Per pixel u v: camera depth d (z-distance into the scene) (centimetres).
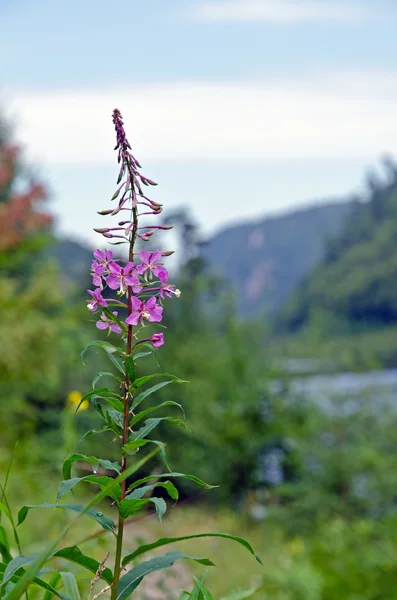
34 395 1342
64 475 200
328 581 692
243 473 1330
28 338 1142
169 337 1482
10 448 920
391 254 8975
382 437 1227
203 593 222
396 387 1292
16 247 1220
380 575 701
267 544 1066
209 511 1284
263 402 1348
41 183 1229
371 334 8250
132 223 200
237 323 1500
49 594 232
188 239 3300
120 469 200
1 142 2170
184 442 1311
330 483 1175
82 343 1212
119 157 198
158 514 187
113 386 1097
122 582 202
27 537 512
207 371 1403
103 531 230
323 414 1276
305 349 1548
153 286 209
